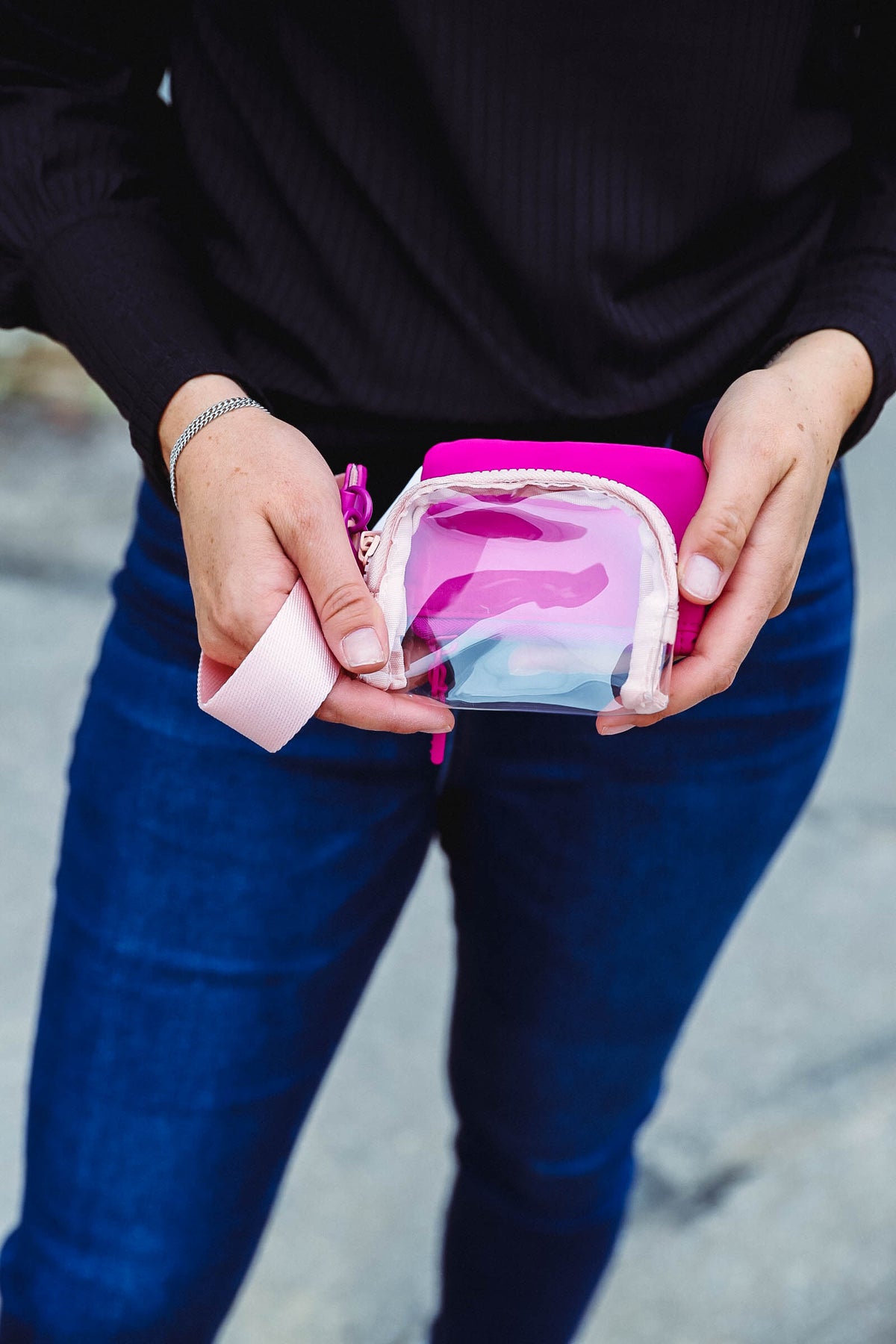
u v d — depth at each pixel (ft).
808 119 3.04
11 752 6.77
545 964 3.32
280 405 2.98
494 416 2.94
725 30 2.79
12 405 10.27
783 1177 4.91
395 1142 4.97
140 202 3.03
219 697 2.67
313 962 3.18
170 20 3.04
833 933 6.11
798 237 3.08
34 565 8.34
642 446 2.95
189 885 3.09
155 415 2.85
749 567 2.77
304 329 2.93
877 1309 4.45
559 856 3.22
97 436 10.03
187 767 3.06
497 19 2.75
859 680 8.06
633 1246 4.62
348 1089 5.16
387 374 2.92
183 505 2.79
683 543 2.71
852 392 2.94
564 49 2.77
